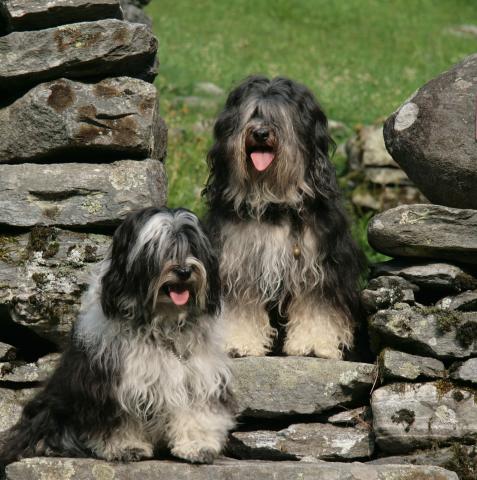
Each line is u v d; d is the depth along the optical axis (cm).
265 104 830
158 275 714
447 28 3262
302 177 842
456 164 799
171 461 736
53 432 759
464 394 783
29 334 890
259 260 845
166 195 887
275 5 3466
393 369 792
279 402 806
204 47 2730
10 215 847
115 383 729
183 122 1750
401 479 721
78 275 845
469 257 807
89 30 851
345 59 2684
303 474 721
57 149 852
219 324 775
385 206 1353
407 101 839
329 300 851
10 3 850
